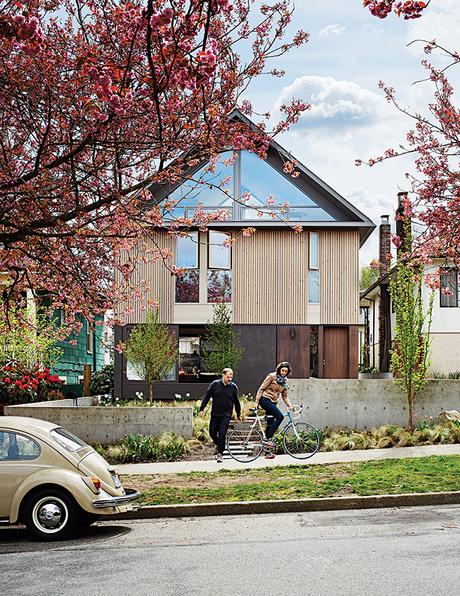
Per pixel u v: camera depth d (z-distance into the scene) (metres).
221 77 11.41
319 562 9.16
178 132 11.51
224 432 18.64
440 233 16.86
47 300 28.88
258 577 8.48
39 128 12.29
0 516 11.04
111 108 9.62
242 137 11.86
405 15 8.20
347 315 32.25
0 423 11.41
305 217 32.31
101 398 31.02
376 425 23.47
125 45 11.10
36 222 11.69
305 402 23.39
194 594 7.82
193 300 32.12
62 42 11.87
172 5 9.62
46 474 11.09
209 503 13.45
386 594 7.65
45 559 9.74
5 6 10.74
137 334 28.31
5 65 11.57
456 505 13.61
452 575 8.33
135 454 19.92
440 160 17.25
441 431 21.30
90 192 12.59
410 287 23.11
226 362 29.83
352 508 13.55
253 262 32.31
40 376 25.69
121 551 10.19
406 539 10.43
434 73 17.22
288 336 32.16
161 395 31.70
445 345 36.25
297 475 16.11
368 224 32.12
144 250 16.45
